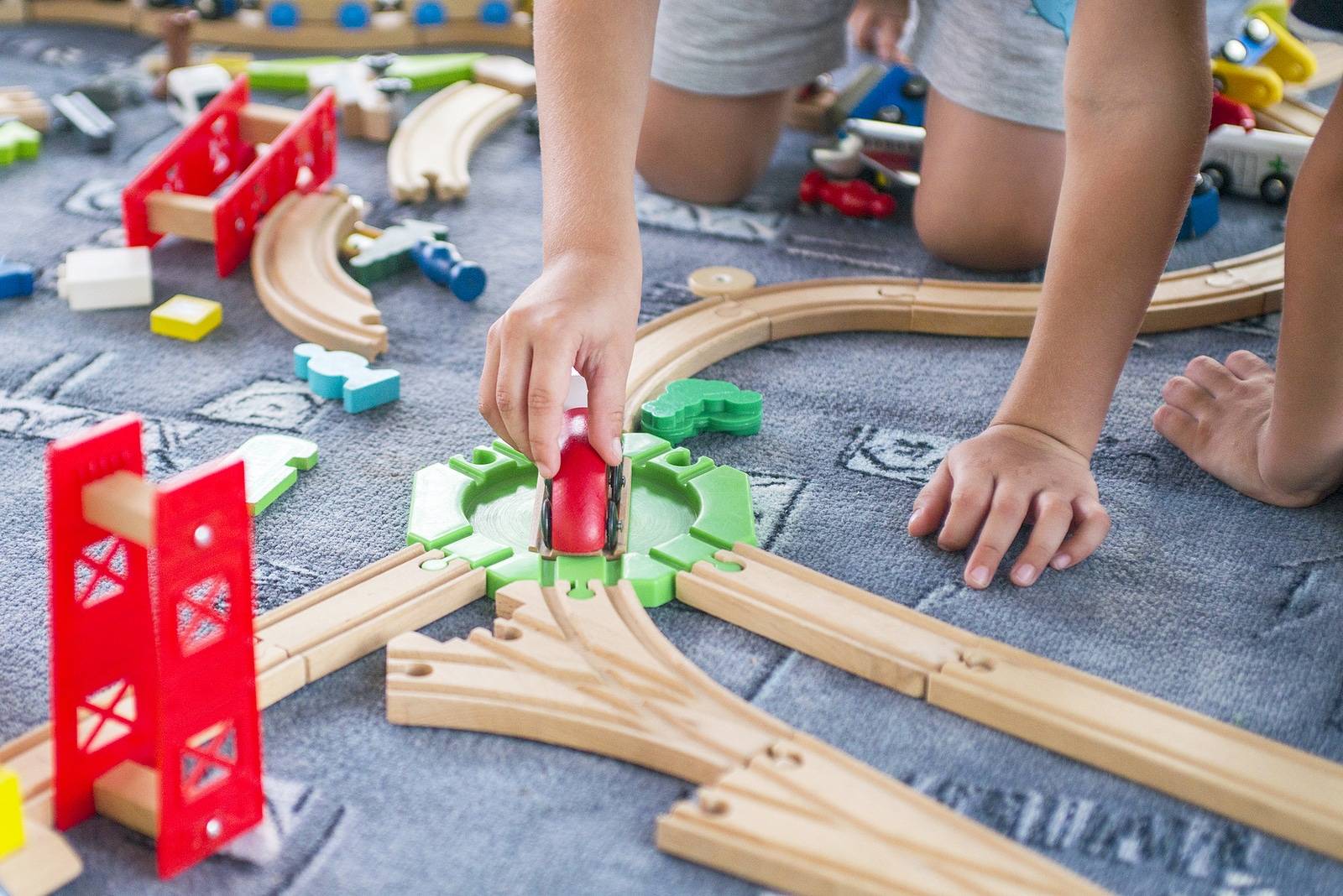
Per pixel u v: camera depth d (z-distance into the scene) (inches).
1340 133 35.5
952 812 27.9
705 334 49.8
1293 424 38.6
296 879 26.9
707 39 60.4
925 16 59.9
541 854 27.7
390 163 66.5
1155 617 35.8
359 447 43.6
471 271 53.9
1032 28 52.9
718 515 38.9
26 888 25.7
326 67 77.4
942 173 58.4
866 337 52.8
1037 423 39.2
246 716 27.4
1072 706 31.1
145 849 27.7
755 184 67.2
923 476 42.8
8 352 49.2
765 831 27.2
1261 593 36.9
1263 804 28.6
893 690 33.0
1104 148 38.2
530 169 69.2
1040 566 36.7
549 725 30.9
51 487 25.0
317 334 50.3
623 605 34.4
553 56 38.8
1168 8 37.1
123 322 52.1
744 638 34.9
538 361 32.7
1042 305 39.8
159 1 86.4
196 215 55.5
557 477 36.7
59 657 26.6
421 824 28.5
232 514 25.7
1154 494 41.9
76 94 72.6
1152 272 38.4
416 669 32.0
